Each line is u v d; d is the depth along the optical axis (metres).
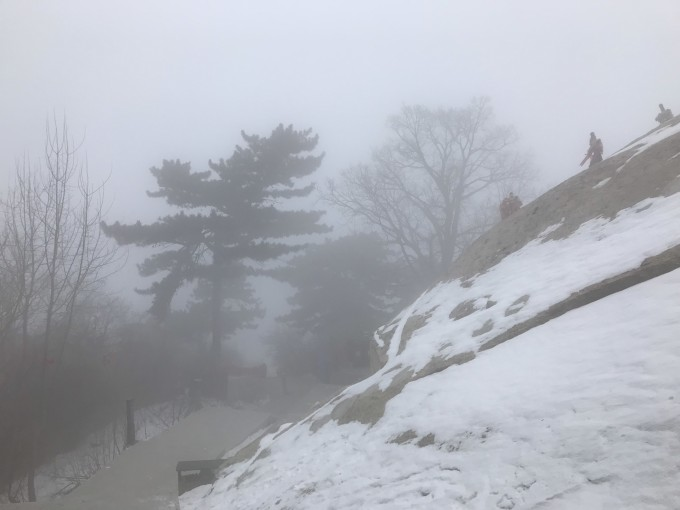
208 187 31.48
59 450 20.16
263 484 8.57
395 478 5.96
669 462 3.90
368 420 8.34
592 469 4.26
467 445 5.65
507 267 11.30
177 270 31.36
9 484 15.95
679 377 4.69
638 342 5.57
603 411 4.82
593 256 8.79
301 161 32.22
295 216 32.31
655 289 6.54
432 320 11.69
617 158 12.33
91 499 9.88
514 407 5.73
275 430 13.02
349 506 5.88
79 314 24.16
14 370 17.81
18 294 15.75
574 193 12.11
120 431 22.05
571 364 5.93
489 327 8.66
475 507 4.64
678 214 8.22
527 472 4.67
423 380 8.20
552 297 8.05
